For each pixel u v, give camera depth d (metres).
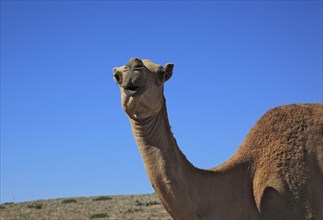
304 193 7.18
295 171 7.27
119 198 41.25
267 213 7.09
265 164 7.38
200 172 6.85
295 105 7.94
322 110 7.83
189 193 6.59
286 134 7.56
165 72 6.72
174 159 6.59
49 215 34.06
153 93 6.39
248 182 7.32
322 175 7.35
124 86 6.29
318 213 7.20
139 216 31.64
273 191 7.15
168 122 6.73
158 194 6.61
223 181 7.04
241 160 7.43
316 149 7.45
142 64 6.34
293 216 7.08
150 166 6.54
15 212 35.44
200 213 6.65
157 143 6.54
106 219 31.52
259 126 7.80
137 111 6.40
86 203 39.03
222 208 6.84
